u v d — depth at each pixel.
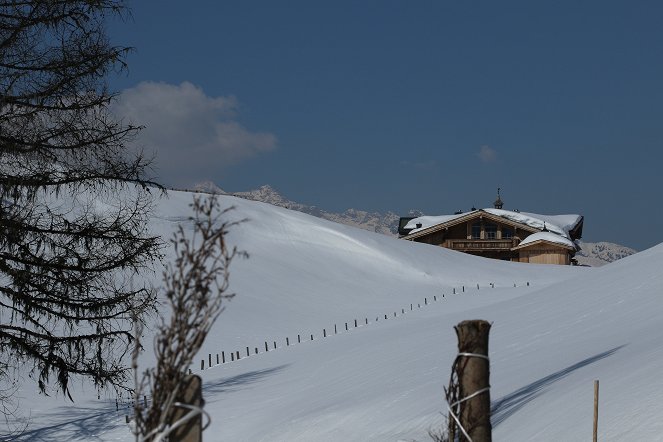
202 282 4.31
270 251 63.84
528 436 9.59
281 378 25.14
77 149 19.41
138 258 20.66
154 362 29.05
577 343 15.84
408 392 15.69
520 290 55.47
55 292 19.73
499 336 20.92
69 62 18.97
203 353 36.97
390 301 55.50
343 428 14.48
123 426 20.53
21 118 18.47
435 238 82.44
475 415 6.10
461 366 6.19
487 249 80.06
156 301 20.81
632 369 10.63
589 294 23.14
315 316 49.00
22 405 24.00
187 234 51.66
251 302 49.84
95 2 18.98
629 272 23.98
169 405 4.22
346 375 21.77
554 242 78.00
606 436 8.35
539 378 13.05
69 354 19.95
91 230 20.11
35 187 18.97
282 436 15.61
